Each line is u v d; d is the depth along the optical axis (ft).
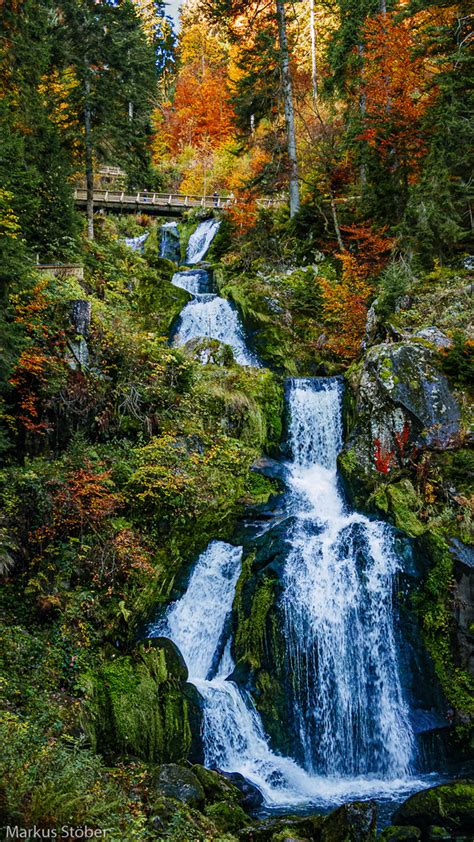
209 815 28.25
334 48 92.63
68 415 49.01
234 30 98.94
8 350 42.11
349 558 44.04
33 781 19.92
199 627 44.19
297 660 40.91
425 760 37.58
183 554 46.52
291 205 93.40
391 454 51.29
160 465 50.11
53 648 35.96
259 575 43.78
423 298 58.85
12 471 43.01
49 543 40.93
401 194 71.72
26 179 59.77
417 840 27.63
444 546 41.91
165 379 57.47
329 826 26.78
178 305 74.59
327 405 60.08
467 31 65.72
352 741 39.70
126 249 87.35
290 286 79.56
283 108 101.50
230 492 52.13
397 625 41.32
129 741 33.86
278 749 38.34
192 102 167.53
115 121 86.02
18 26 68.80
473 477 45.27
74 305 52.47
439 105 65.41
